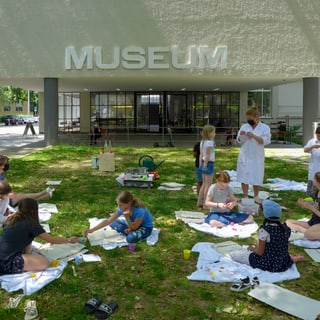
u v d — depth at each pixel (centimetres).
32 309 353
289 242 518
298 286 403
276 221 436
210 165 689
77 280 411
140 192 831
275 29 1648
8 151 1673
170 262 462
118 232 545
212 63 1661
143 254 483
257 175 714
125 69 1677
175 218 636
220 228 579
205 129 694
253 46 1655
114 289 396
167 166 1193
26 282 399
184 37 1650
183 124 2797
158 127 2797
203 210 688
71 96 2914
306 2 1634
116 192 827
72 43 1667
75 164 1236
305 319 338
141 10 1639
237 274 422
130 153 1518
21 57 1678
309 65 1672
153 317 347
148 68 1669
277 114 2967
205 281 411
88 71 1681
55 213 657
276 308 355
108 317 347
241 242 530
